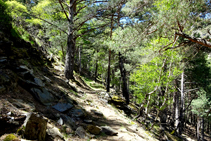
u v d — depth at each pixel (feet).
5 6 21.04
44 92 18.07
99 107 29.43
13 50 19.77
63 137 12.98
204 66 55.72
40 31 53.83
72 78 43.37
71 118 17.54
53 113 16.10
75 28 37.78
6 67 15.81
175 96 63.16
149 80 39.27
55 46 51.39
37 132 10.23
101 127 18.88
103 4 37.45
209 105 53.93
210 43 17.16
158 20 16.89
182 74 55.42
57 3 43.45
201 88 57.11
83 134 15.30
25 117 10.79
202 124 68.33
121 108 40.09
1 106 10.60
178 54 29.07
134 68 54.24
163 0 17.75
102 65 103.55
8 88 13.55
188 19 16.74
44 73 26.76
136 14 34.37
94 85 81.87
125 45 19.54
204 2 15.85
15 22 27.84
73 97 26.27
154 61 35.94
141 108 38.52
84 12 39.65
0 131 8.90
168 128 58.85
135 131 23.38
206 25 19.24
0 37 17.75
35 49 29.73
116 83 100.32
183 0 15.35
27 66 20.63
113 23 46.39
